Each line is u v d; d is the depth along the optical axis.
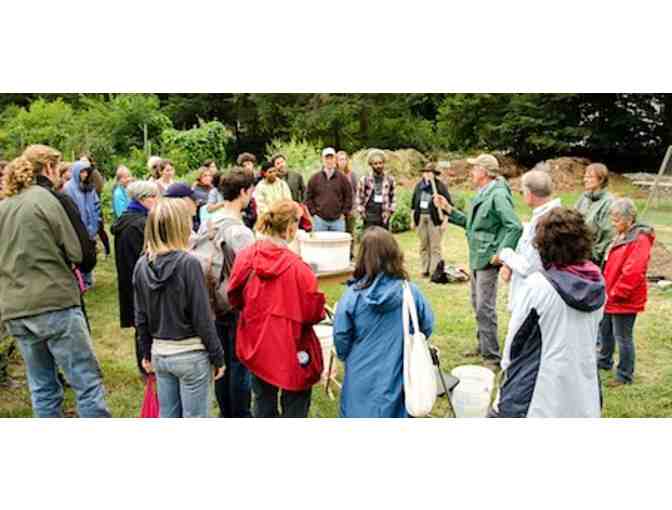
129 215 4.46
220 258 3.71
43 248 3.48
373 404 3.07
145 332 3.24
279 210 3.39
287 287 3.38
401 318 3.08
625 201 4.58
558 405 2.81
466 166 17.52
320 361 3.57
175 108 21.97
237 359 3.91
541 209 3.86
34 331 3.52
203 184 7.36
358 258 3.12
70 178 7.25
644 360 5.28
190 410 3.20
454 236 10.55
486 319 5.07
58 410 3.82
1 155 16.69
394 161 16.58
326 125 20.53
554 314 2.76
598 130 20.19
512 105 20.30
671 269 7.81
